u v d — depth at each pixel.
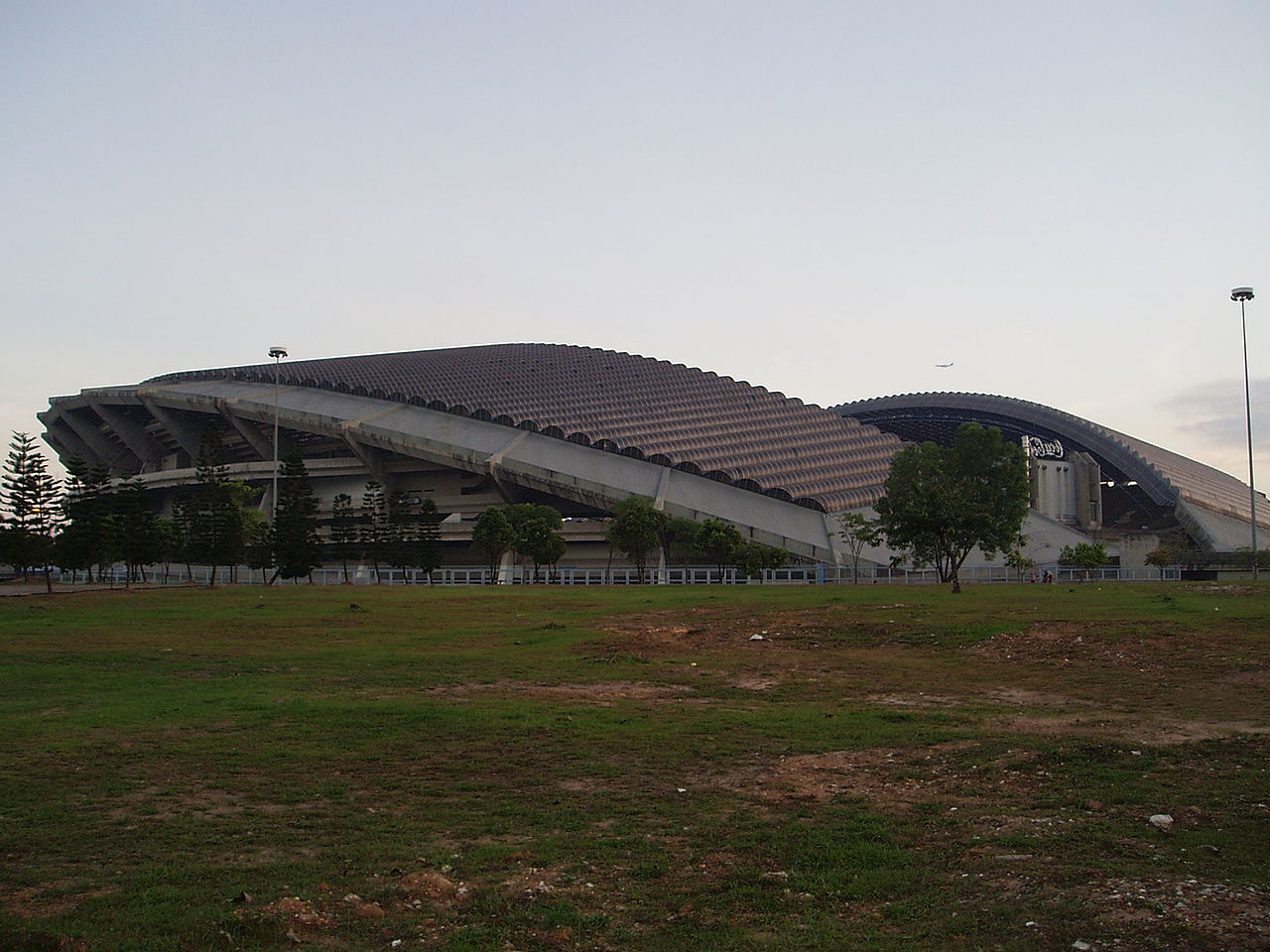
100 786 16.00
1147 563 84.12
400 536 82.00
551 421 98.69
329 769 17.19
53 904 11.30
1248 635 29.09
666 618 40.19
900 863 12.33
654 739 19.16
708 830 13.77
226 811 14.82
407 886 11.77
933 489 61.81
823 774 16.66
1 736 19.39
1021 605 38.66
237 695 23.73
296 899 11.30
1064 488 105.56
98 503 72.25
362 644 33.72
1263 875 11.32
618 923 10.84
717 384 115.44
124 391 113.12
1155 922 10.05
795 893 11.50
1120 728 19.38
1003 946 9.85
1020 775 15.95
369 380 108.56
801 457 101.62
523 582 81.44
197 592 54.31
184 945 10.12
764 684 25.86
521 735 19.47
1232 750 16.94
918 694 24.19
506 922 10.83
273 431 108.06
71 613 42.53
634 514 77.00
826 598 46.06
